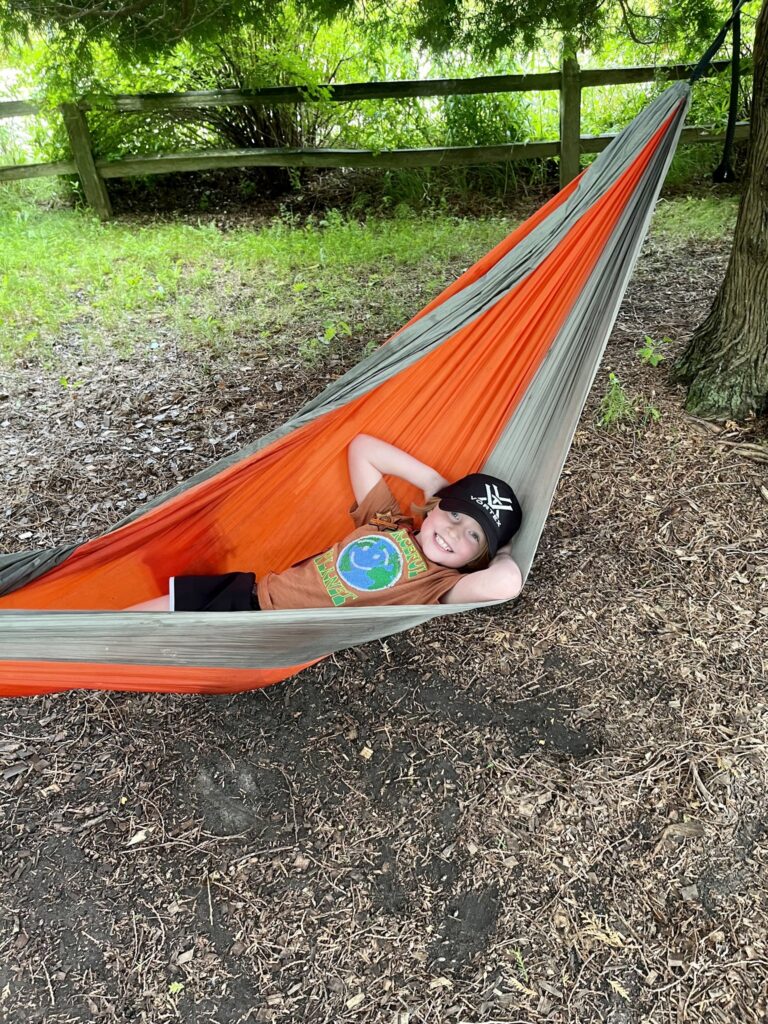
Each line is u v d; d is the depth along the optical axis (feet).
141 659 6.44
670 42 16.12
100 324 16.63
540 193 23.84
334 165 23.06
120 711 8.61
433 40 14.21
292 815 7.60
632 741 7.95
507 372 8.79
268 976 6.51
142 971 6.57
